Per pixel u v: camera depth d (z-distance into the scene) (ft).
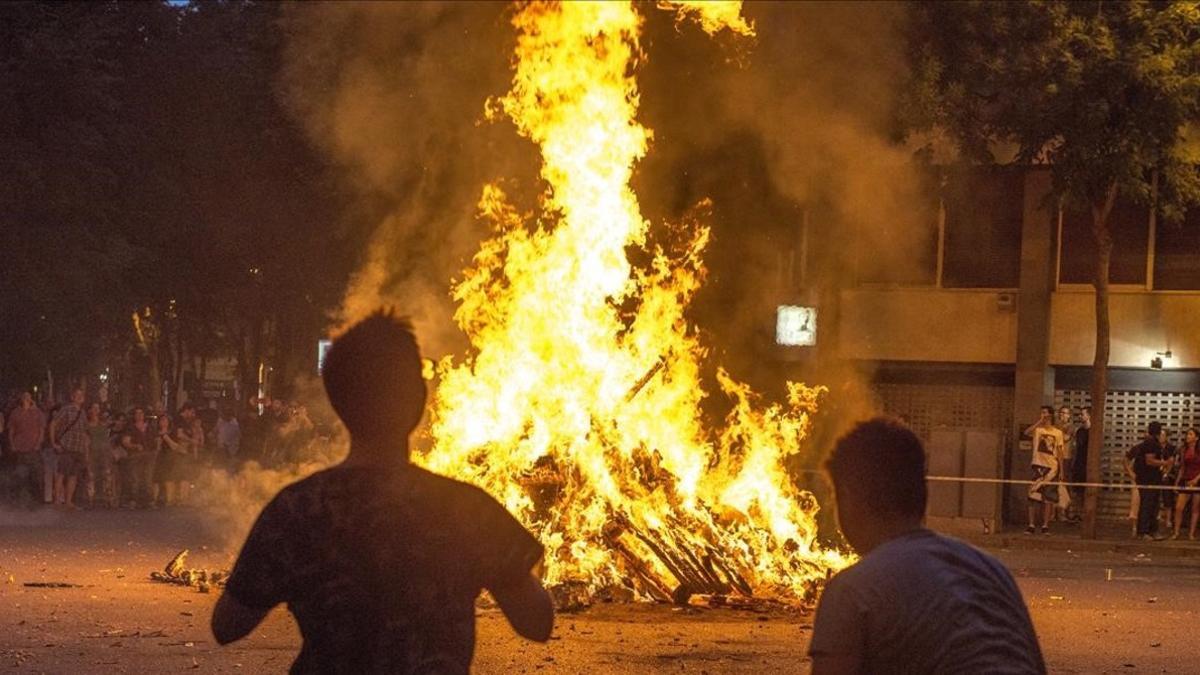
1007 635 12.25
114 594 48.96
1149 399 106.32
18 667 34.73
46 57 123.34
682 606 49.44
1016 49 88.74
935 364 110.52
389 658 12.59
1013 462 105.81
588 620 46.24
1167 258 105.40
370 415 13.07
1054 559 79.15
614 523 51.21
